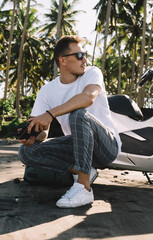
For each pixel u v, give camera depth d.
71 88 1.99
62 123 2.06
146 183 2.81
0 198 1.82
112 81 39.81
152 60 32.69
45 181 2.29
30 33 30.62
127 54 35.94
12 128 14.05
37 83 35.28
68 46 1.91
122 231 1.40
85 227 1.43
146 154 2.47
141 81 2.60
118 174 3.31
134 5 26.70
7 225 1.41
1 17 28.66
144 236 1.35
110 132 1.94
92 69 1.98
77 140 1.73
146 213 1.73
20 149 1.94
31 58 31.66
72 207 1.74
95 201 1.95
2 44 26.58
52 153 1.92
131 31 29.28
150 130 2.49
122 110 2.51
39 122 1.68
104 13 25.48
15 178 2.65
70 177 2.31
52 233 1.33
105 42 19.75
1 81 33.66
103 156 1.92
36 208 1.71
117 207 1.83
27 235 1.29
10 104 22.12
